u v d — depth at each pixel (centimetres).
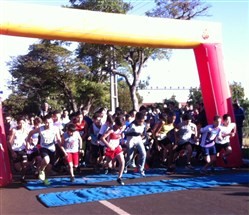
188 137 998
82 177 936
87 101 3653
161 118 1020
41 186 830
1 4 809
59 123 992
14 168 945
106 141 829
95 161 1026
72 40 906
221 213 599
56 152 1002
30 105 3991
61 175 977
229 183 826
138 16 960
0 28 809
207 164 950
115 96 2466
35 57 3722
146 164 1073
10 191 790
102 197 707
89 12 899
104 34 909
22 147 904
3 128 867
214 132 943
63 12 869
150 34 959
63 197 711
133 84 2527
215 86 1062
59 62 3659
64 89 3794
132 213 605
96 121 1016
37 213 613
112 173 995
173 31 992
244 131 1608
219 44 1070
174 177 917
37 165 915
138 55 2462
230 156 1052
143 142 968
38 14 836
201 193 737
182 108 1382
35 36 859
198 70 1093
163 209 625
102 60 2484
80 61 3559
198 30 1034
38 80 3816
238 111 1197
